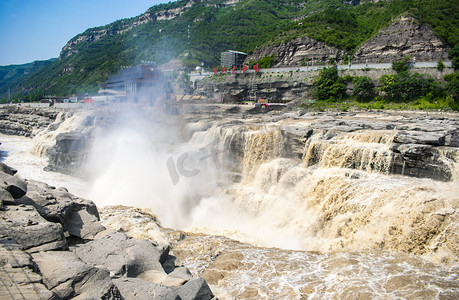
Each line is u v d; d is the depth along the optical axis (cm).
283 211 3262
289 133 3847
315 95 8094
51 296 852
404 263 1833
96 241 1447
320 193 3033
